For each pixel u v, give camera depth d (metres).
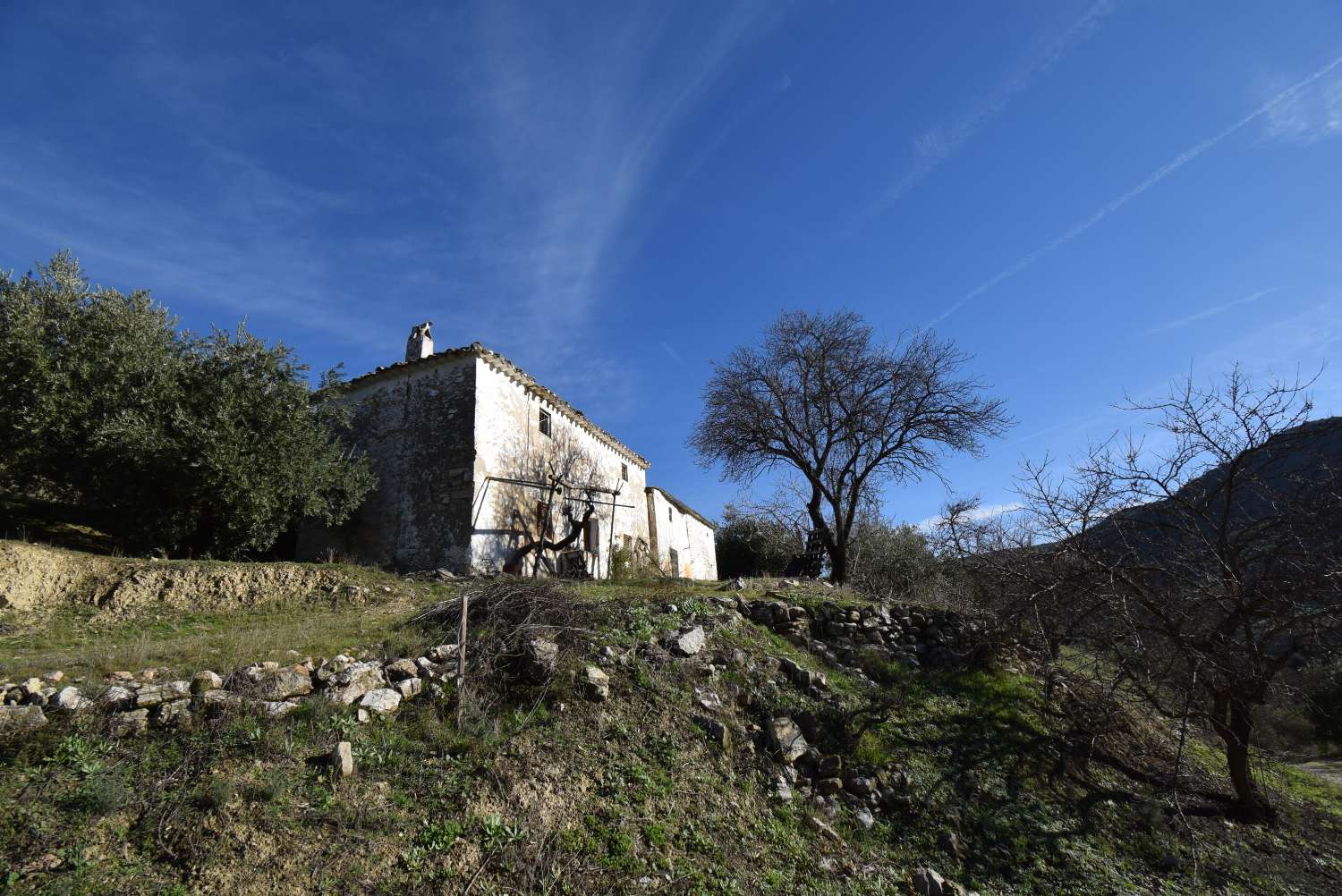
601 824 5.42
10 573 9.47
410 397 16.08
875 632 11.07
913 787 7.47
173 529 12.30
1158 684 8.17
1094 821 7.70
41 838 4.05
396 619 9.13
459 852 4.70
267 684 5.83
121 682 5.73
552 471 18.25
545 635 7.66
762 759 7.19
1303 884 7.11
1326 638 7.45
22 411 11.12
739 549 32.28
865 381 18.98
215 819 4.40
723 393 20.28
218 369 13.03
